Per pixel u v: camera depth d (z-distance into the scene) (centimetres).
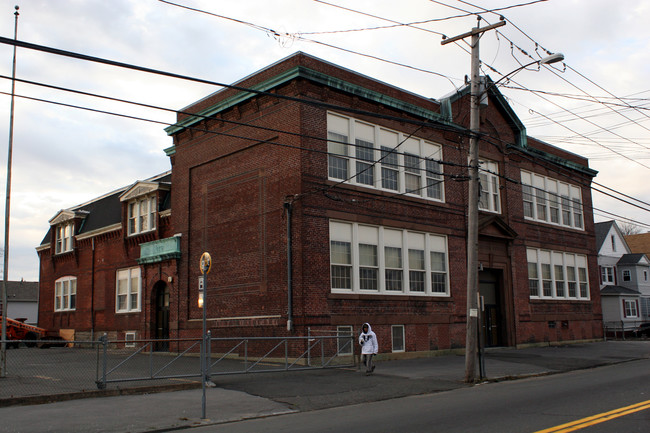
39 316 4281
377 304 2442
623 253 5791
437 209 2784
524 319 3228
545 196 3594
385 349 2439
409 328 2558
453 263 2820
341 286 2350
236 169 2584
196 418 1226
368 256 2469
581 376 1930
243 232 2502
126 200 3425
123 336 3338
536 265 3431
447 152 2881
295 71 2269
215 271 2622
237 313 2472
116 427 1130
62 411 1284
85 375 1808
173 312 2834
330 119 2395
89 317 3684
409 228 2633
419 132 2750
